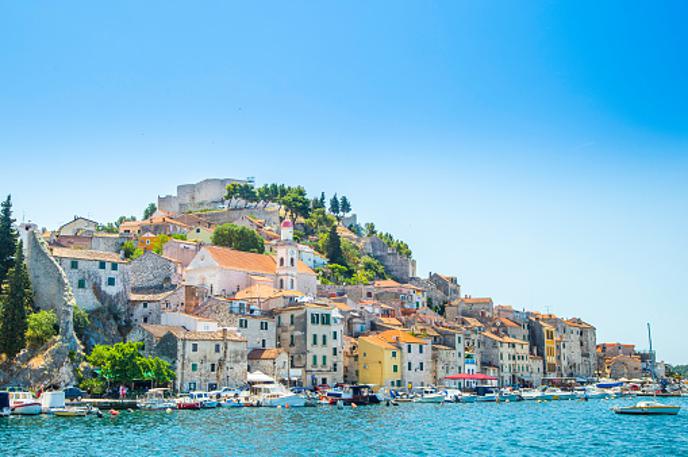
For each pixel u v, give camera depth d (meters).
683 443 84.50
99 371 112.06
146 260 152.12
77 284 126.50
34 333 111.19
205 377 122.38
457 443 81.44
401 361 154.50
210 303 138.88
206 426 88.69
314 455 71.31
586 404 148.75
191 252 190.12
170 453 70.06
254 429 87.25
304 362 141.00
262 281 169.88
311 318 143.75
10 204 131.75
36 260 123.19
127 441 75.50
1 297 115.38
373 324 175.00
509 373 195.38
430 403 138.25
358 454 72.44
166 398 112.75
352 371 154.62
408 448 76.81
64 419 91.00
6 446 70.69
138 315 134.75
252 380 128.88
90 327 122.50
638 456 75.19
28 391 104.50
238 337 129.50
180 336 120.19
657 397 183.00
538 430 95.88
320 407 119.62
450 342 174.12
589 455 75.56
